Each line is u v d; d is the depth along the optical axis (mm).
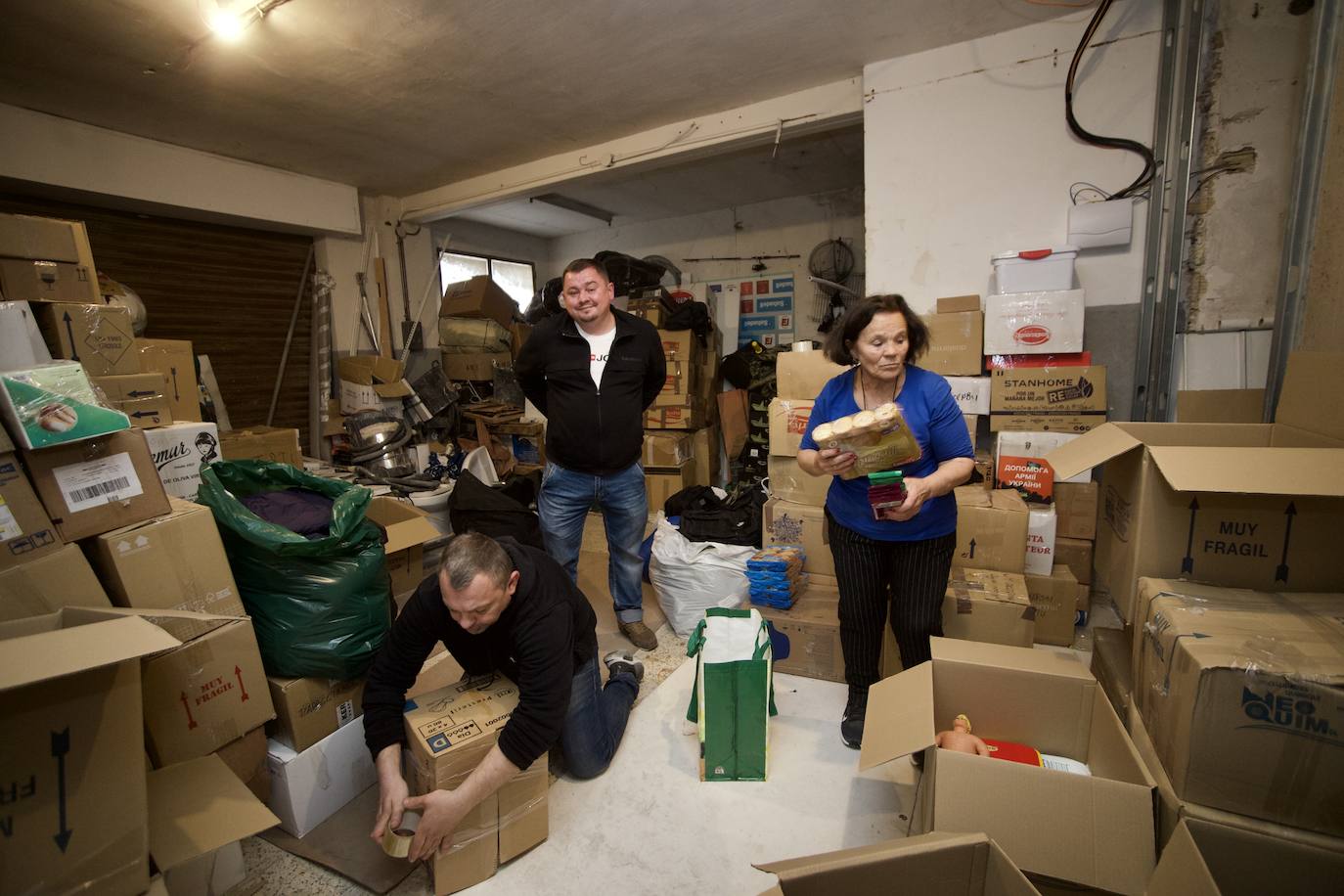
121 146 3047
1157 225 2295
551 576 1360
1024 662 1312
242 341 3939
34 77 2465
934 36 2467
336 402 4152
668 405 4195
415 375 4785
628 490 2211
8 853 831
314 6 2094
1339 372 1216
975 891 867
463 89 2785
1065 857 925
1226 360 2266
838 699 1931
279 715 1471
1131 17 2246
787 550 2264
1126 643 1477
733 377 4746
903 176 2680
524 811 1352
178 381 2244
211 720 1319
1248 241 2191
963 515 2086
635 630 2332
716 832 1425
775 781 1580
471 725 1295
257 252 3914
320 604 1447
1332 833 860
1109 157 2346
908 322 1377
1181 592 1142
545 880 1309
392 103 2887
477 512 2701
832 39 2473
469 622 1174
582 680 1532
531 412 4441
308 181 3873
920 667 1295
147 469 1311
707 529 2646
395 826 1206
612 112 3146
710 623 1638
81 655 812
